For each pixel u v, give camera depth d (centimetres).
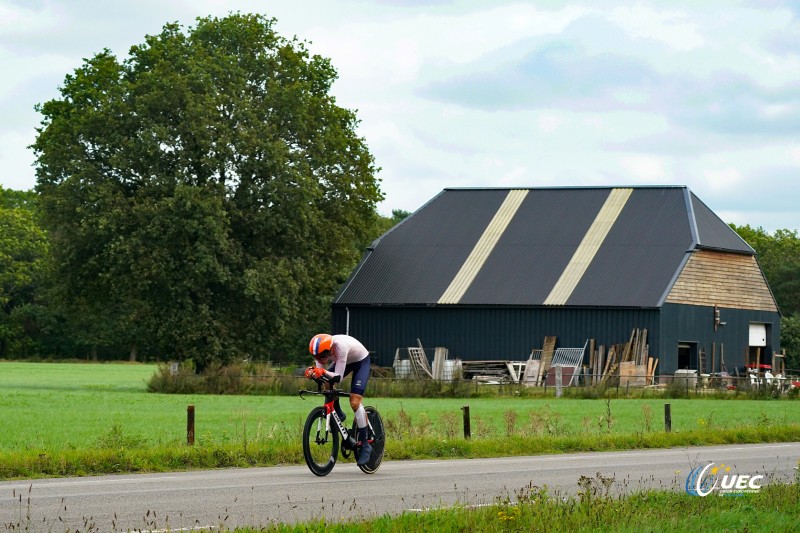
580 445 3581
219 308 8525
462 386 7438
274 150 8369
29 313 18438
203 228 8062
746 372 9444
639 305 8900
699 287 9362
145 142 8206
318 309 10150
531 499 1953
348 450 2628
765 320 10044
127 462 2673
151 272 8044
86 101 9238
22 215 18775
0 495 2123
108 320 18338
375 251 10362
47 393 7362
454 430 3622
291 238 8662
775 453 3497
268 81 8938
